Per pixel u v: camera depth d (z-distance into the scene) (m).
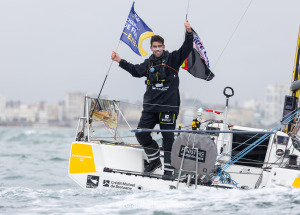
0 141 111.25
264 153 27.61
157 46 22.97
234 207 18.20
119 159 23.52
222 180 24.59
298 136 28.09
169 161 23.61
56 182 34.56
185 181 21.98
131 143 25.33
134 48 24.66
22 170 42.09
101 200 20.36
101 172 22.61
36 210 18.83
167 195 20.17
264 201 18.75
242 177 26.05
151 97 23.27
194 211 17.88
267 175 22.16
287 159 25.75
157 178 22.25
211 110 27.62
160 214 17.64
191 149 21.03
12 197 21.72
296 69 32.09
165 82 23.08
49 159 54.91
